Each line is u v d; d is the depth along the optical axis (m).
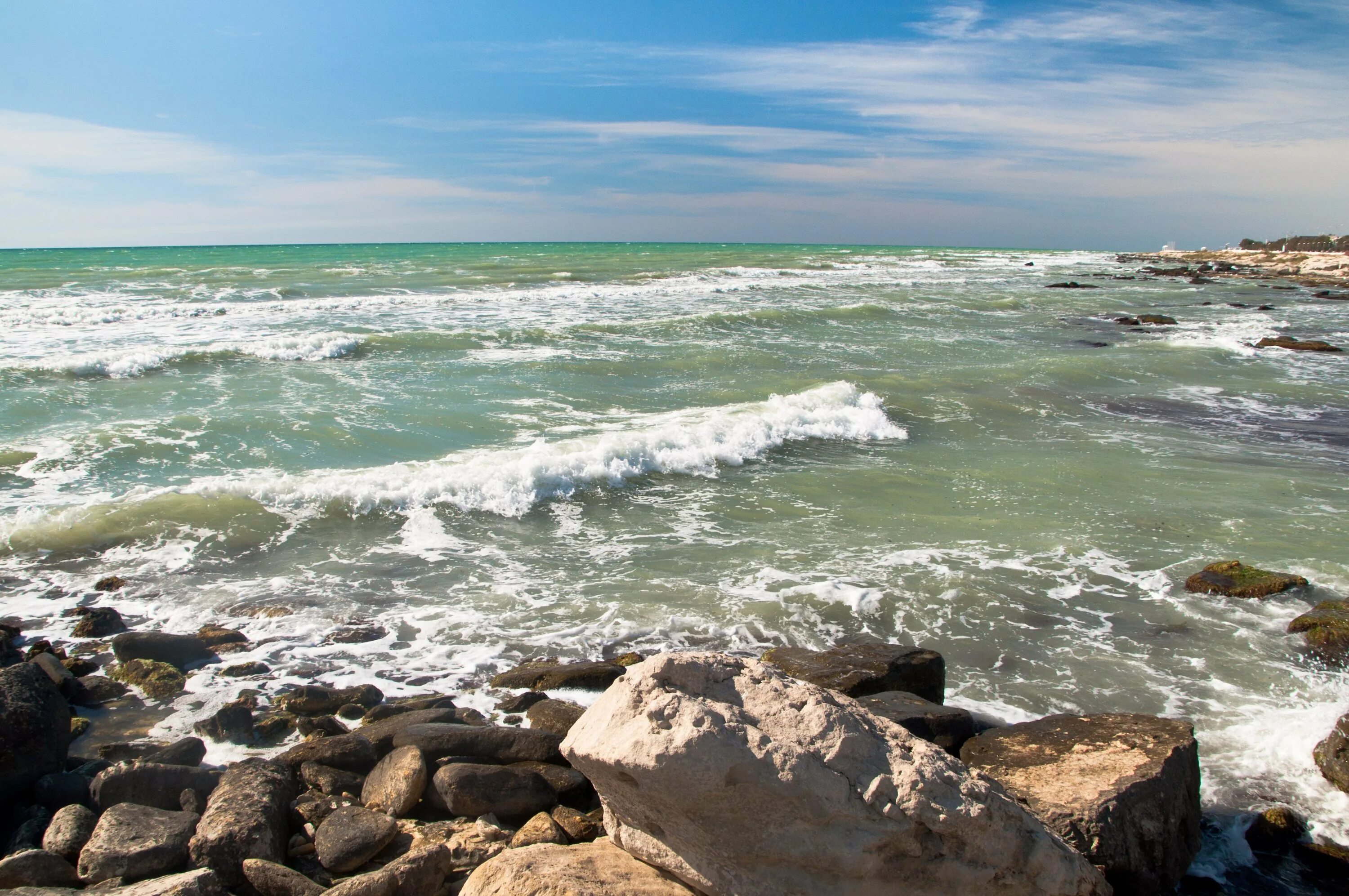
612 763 3.40
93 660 6.67
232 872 4.19
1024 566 8.66
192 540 8.98
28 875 3.96
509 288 32.06
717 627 7.35
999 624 7.48
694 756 3.25
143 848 4.13
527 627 7.34
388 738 5.42
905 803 3.28
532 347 19.61
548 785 5.04
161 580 8.16
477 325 22.17
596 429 13.13
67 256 56.75
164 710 6.02
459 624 7.38
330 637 7.13
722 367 18.27
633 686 3.65
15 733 4.78
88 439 11.80
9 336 18.98
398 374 16.59
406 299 27.41
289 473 10.88
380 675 6.55
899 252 103.44
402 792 4.86
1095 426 15.04
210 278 33.00
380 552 8.92
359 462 11.40
